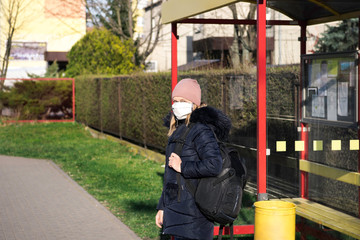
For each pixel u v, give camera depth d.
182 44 36.47
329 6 6.73
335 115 6.31
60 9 39.00
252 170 8.54
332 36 16.58
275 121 6.99
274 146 7.00
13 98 27.36
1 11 38.75
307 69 6.80
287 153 7.00
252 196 7.82
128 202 9.31
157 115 14.33
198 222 4.11
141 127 15.88
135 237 7.05
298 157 6.99
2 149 17.38
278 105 7.02
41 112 27.70
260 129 5.16
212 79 10.41
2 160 15.04
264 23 5.13
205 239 4.11
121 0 27.92
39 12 39.25
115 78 19.06
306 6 6.79
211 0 5.69
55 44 39.56
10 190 10.55
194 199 4.11
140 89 15.87
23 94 27.50
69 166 13.75
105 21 29.62
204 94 10.84
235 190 4.09
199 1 5.99
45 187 10.84
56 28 39.47
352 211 6.08
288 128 7.01
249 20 7.19
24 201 9.48
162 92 13.89
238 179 4.16
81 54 28.22
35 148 17.69
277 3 6.82
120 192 10.23
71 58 29.34
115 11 30.81
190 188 4.12
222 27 23.92
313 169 6.66
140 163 14.02
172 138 4.32
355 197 6.04
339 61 6.24
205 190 4.04
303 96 6.86
